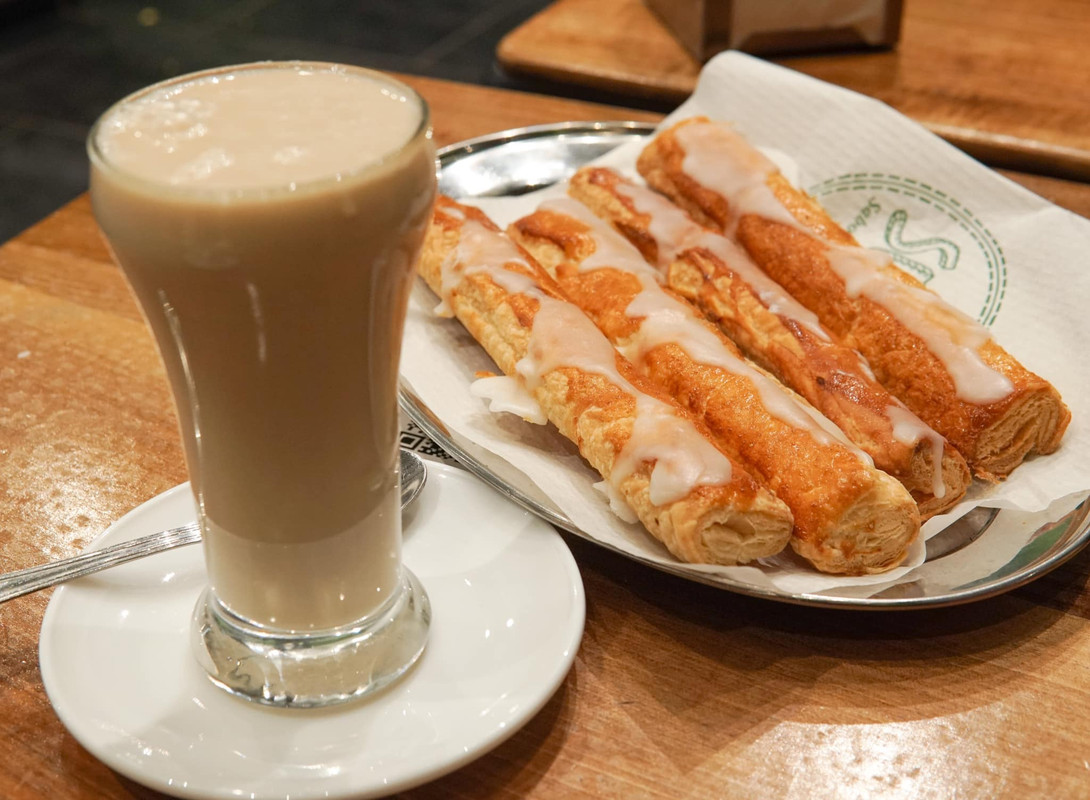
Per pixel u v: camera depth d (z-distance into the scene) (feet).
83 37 5.46
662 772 0.96
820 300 1.54
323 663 1.00
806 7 2.30
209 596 1.06
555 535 1.14
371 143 0.85
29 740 0.99
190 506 1.18
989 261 1.63
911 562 1.17
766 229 1.65
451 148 1.95
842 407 1.33
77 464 1.33
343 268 0.83
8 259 1.74
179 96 0.92
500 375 1.45
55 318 1.60
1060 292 1.54
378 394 0.95
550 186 1.90
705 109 1.98
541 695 0.96
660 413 1.20
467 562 1.13
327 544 0.98
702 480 1.10
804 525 1.14
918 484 1.27
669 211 1.70
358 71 0.96
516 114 2.19
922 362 1.39
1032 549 1.14
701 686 1.04
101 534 1.18
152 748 0.92
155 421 1.40
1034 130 2.06
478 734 0.93
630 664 1.07
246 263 0.79
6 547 1.20
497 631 1.05
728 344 1.41
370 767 0.91
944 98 2.19
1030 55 2.36
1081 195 1.86
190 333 0.86
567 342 1.33
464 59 4.97
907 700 1.03
